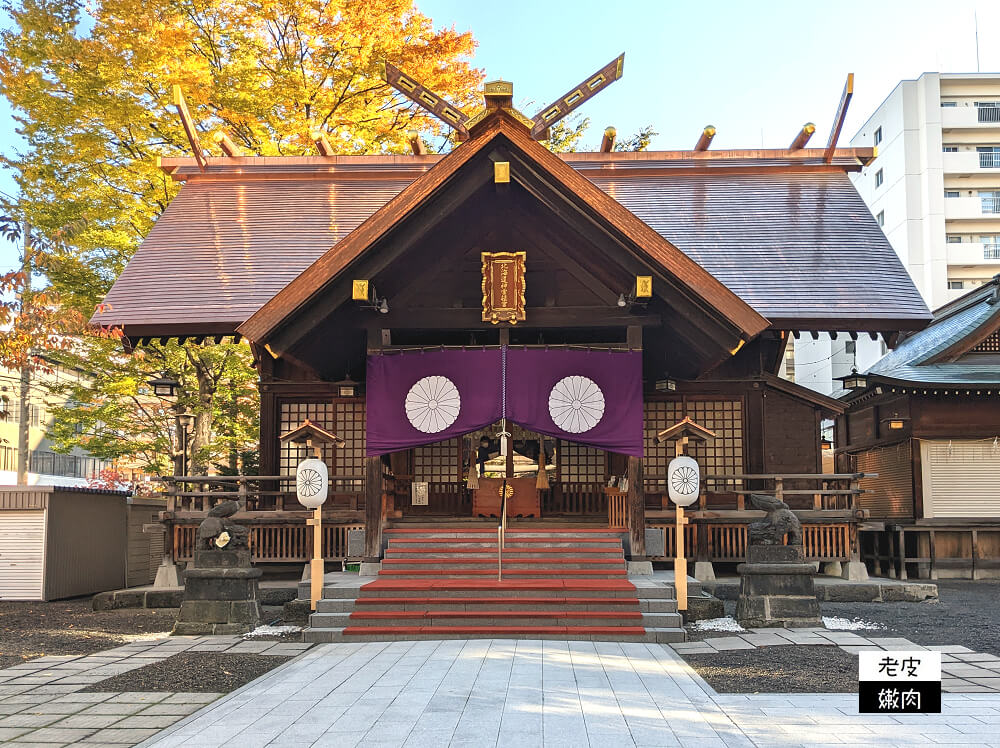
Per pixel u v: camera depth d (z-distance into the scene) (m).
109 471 29.75
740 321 11.63
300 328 12.17
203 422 21.62
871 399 21.95
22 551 15.79
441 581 11.56
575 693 7.47
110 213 20.33
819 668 8.69
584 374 12.52
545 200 12.16
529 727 6.36
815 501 15.28
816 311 15.96
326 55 21.98
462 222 13.15
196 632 11.39
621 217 11.77
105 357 20.70
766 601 11.37
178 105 18.59
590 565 12.03
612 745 5.90
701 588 12.84
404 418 12.56
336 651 9.83
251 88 21.41
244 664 9.27
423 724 6.48
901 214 51.47
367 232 11.84
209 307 16.28
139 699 7.66
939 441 19.58
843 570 14.82
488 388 12.48
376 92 22.97
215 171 20.56
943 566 18.80
